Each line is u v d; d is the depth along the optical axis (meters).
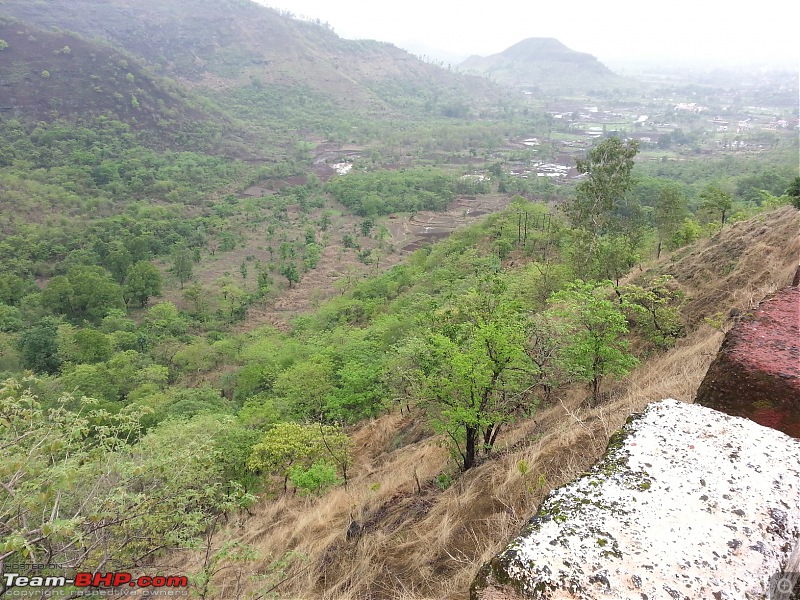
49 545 4.61
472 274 30.67
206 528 8.00
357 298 40.72
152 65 169.00
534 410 9.37
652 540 1.73
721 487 1.93
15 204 62.50
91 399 6.80
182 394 23.03
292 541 8.04
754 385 2.74
